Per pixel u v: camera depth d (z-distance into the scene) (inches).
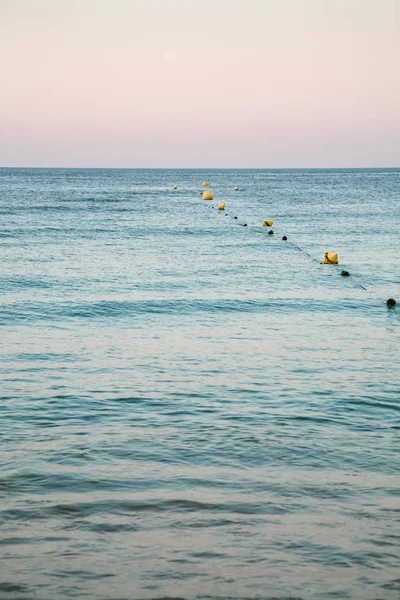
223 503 316.2
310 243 1565.0
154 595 242.8
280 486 336.2
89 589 246.1
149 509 309.3
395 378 541.6
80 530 289.1
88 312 788.6
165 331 698.8
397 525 296.2
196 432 414.0
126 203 2989.7
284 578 254.1
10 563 262.2
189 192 4136.3
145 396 484.7
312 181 6565.0
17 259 1224.8
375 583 251.6
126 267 1155.9
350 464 366.6
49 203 2913.4
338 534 287.4
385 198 3531.0
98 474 348.2
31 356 592.1
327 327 731.4
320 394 495.5
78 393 490.0
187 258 1283.2
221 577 254.4
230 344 645.9
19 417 438.6
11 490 327.6
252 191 4367.6
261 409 459.5
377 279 1075.9
